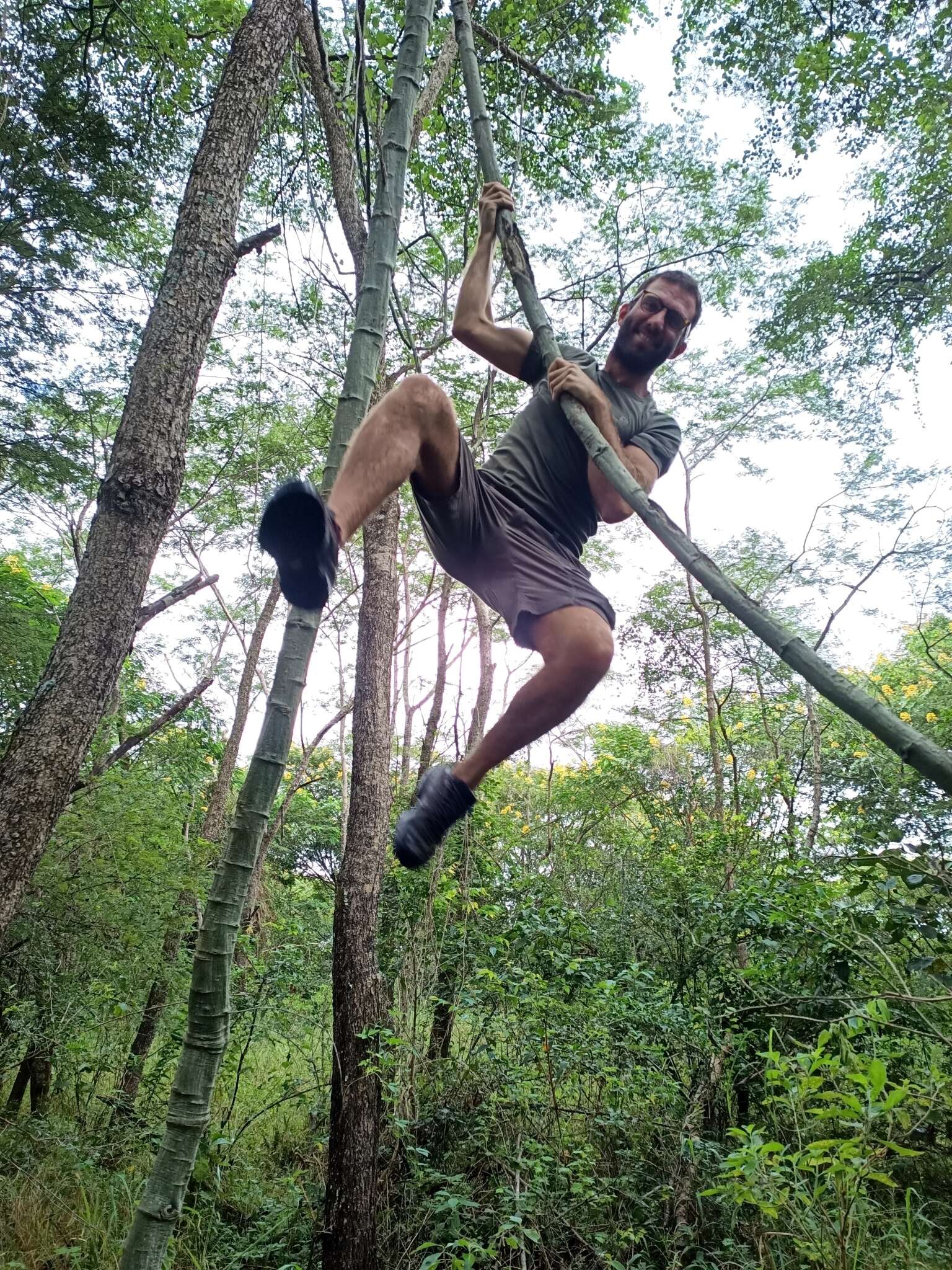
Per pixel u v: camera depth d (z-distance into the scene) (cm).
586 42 855
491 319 229
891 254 1005
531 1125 520
